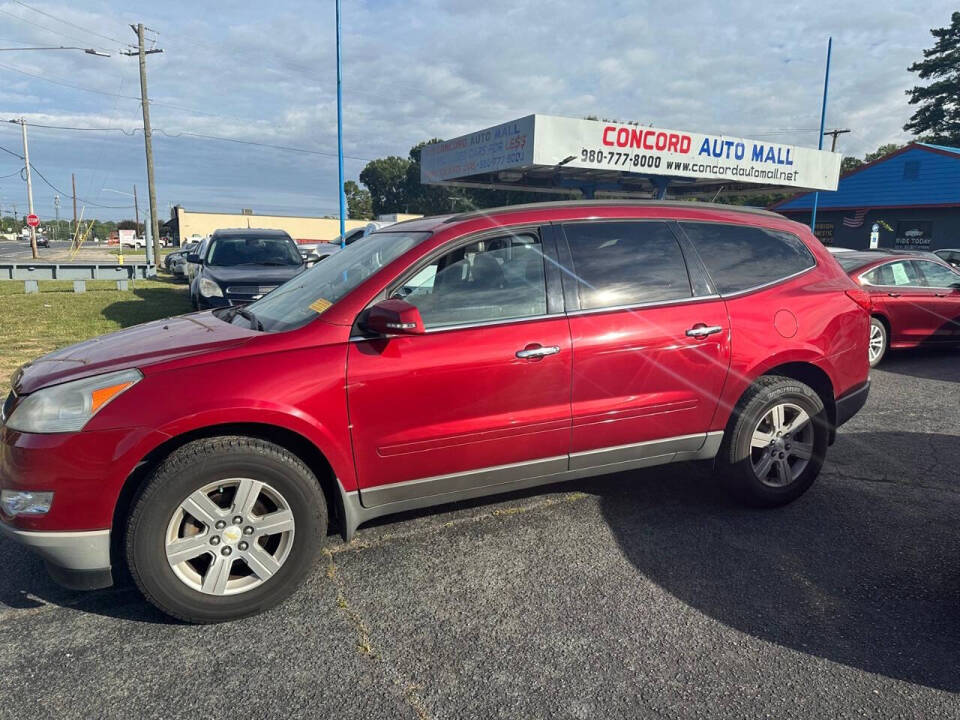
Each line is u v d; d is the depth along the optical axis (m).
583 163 14.95
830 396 4.05
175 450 2.71
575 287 3.40
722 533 3.63
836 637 2.71
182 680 2.47
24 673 2.51
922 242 25.47
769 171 17.78
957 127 43.56
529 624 2.81
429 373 3.03
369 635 2.74
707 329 3.58
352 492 3.04
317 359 2.89
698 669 2.51
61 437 2.57
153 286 19.94
